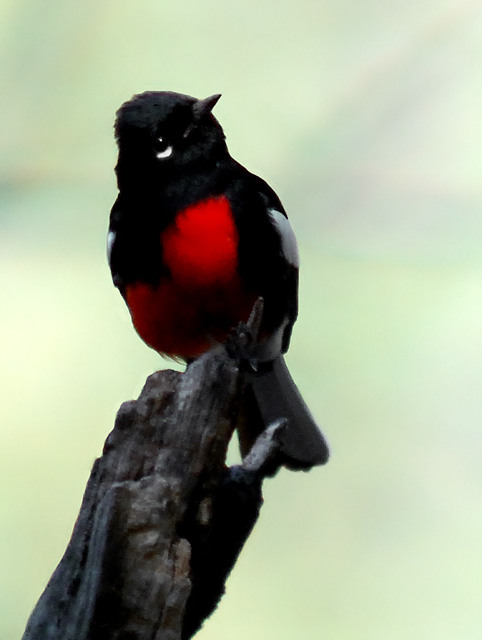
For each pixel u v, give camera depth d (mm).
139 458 2727
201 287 2795
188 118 2801
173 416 2729
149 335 2814
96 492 2725
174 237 2793
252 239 2795
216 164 2799
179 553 2715
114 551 2711
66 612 2719
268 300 2803
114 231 2803
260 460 2746
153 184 2797
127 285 2803
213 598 2734
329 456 2844
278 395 2842
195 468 2727
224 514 2734
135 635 2711
